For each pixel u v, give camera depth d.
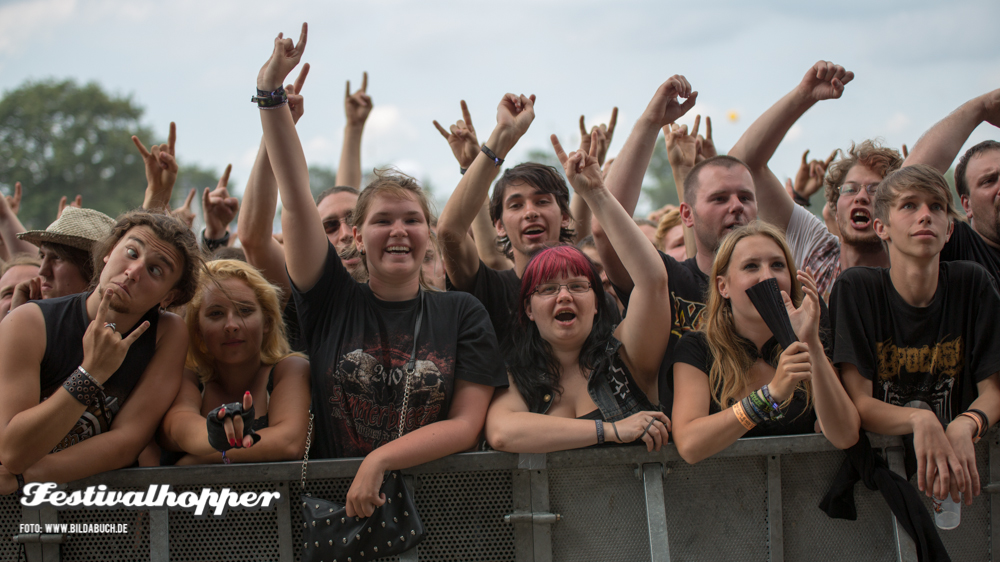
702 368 2.53
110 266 2.31
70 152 64.44
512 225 3.48
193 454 2.39
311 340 2.60
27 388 2.24
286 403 2.53
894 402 2.52
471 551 2.36
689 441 2.29
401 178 2.71
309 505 2.26
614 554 2.36
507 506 2.37
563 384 2.60
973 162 3.04
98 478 2.28
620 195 3.11
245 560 2.32
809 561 2.40
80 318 2.37
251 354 2.64
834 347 2.51
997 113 3.24
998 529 2.44
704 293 2.99
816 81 3.42
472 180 3.00
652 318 2.52
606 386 2.54
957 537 2.44
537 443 2.32
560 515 2.36
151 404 2.38
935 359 2.49
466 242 3.10
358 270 3.08
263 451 2.37
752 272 2.50
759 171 3.74
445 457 2.34
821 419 2.30
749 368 2.50
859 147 3.75
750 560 2.38
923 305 2.49
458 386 2.51
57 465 2.19
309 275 2.55
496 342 2.60
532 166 3.54
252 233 2.93
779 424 2.47
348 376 2.45
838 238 3.92
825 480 2.43
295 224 2.49
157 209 2.79
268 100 2.45
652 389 2.69
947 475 2.24
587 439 2.31
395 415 2.43
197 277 2.48
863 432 2.41
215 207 4.20
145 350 2.41
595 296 2.64
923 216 2.39
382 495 2.25
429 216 2.78
